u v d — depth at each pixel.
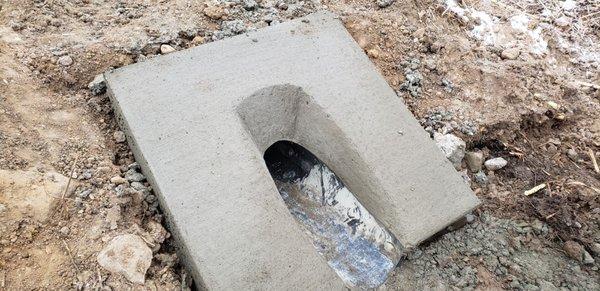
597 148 2.36
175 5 2.29
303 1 2.46
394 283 1.80
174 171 1.59
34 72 1.86
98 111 1.89
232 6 2.34
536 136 2.38
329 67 1.98
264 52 1.95
